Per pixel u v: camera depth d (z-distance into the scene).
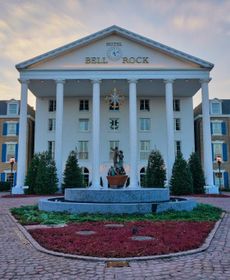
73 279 6.02
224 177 44.34
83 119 42.72
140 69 35.16
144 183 33.19
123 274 6.28
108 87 39.16
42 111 42.88
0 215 15.09
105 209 14.42
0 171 45.25
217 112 45.88
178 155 30.83
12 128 46.16
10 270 6.56
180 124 42.69
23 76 35.22
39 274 6.29
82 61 35.44
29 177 31.31
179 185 29.47
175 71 35.25
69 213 14.54
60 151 33.81
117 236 9.32
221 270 6.50
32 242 8.82
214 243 8.96
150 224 11.68
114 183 19.75
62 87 35.09
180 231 10.20
